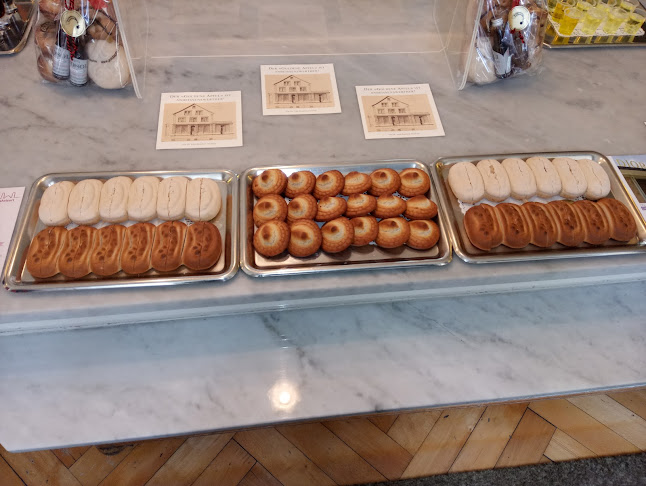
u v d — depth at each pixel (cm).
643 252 87
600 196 93
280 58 117
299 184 89
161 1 128
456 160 98
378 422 131
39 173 93
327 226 83
